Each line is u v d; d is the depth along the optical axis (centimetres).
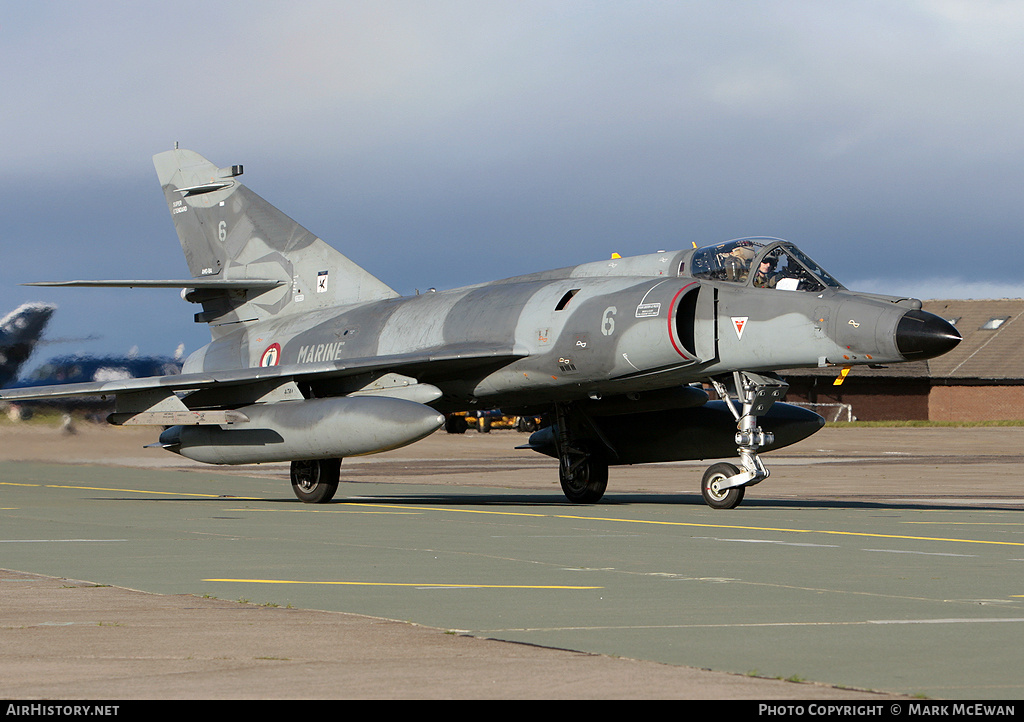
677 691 1639
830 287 5203
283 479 8400
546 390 5750
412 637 2050
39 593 2594
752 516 4972
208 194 7475
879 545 3738
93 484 7706
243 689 1647
